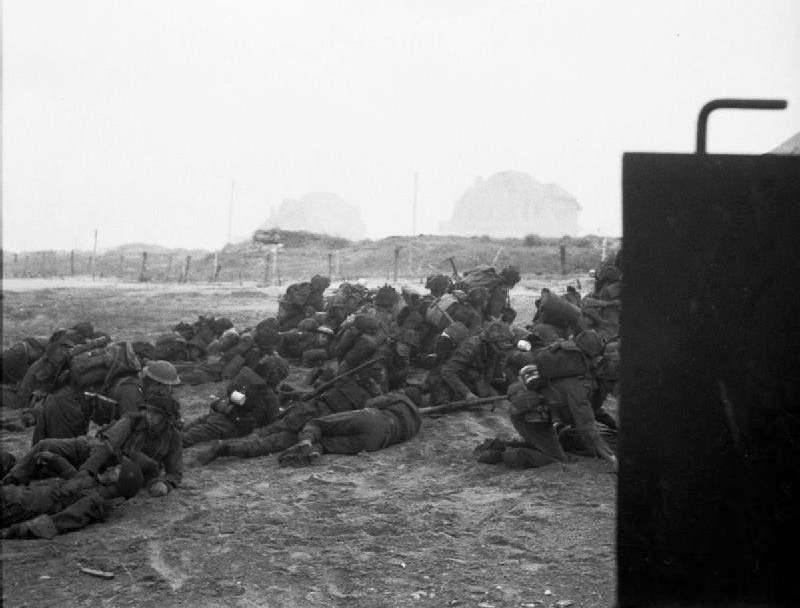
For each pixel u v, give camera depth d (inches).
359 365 329.7
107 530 229.6
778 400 78.5
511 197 5556.1
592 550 204.5
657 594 80.7
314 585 189.8
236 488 269.6
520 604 176.1
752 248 78.5
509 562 199.8
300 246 1973.4
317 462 300.5
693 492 79.8
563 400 272.8
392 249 1601.9
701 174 78.9
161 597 184.2
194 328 460.4
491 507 242.4
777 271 78.3
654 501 80.4
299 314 504.4
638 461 80.5
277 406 335.6
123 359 266.4
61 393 265.4
